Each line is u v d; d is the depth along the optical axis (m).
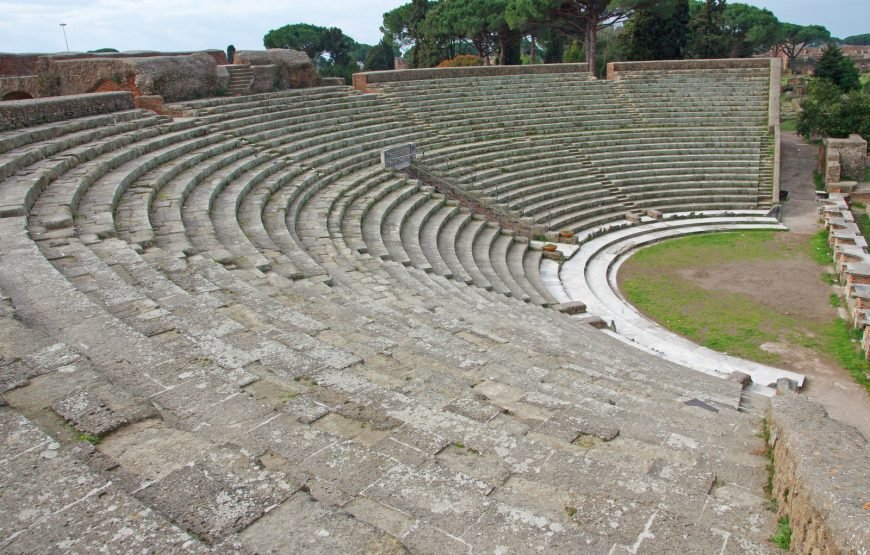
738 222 30.05
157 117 22.84
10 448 4.37
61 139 17.31
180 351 7.09
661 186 32.66
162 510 4.04
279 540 3.84
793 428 5.68
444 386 7.51
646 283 22.66
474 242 23.84
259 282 11.58
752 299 20.67
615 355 11.95
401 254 18.47
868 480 4.42
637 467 5.84
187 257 11.67
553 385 8.27
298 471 4.83
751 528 4.94
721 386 10.48
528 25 51.66
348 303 11.28
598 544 4.20
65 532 3.57
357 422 5.95
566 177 32.09
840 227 25.75
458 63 54.03
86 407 5.23
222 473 4.49
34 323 7.07
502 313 14.04
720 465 6.08
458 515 4.45
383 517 4.39
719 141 35.69
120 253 10.71
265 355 7.37
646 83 40.12
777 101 37.34
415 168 28.16
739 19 71.56
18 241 9.79
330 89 33.25
